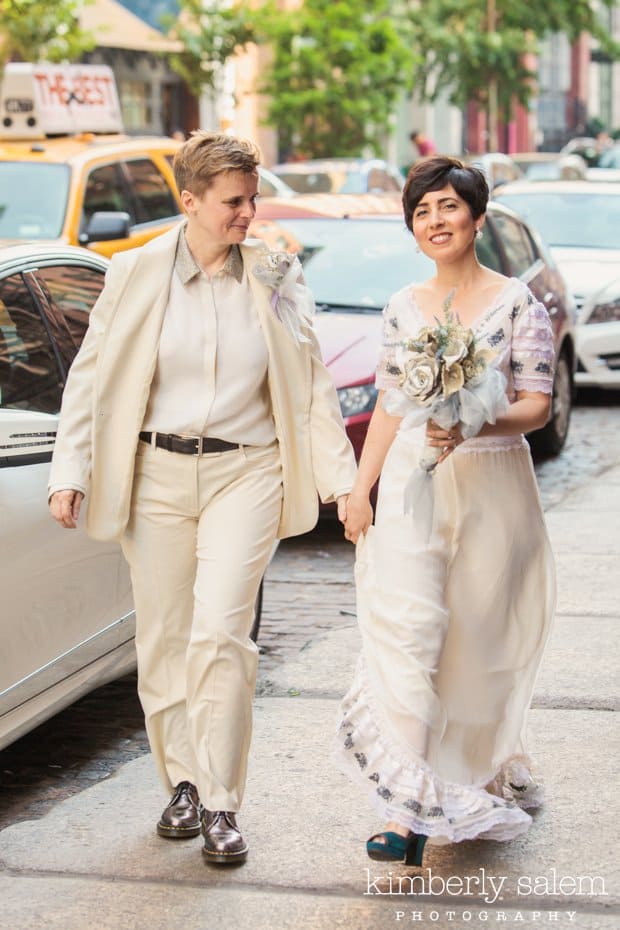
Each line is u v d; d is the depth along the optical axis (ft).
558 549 37.06
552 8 195.93
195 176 18.89
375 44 137.90
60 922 18.37
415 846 18.44
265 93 137.80
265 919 18.28
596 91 299.17
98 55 127.13
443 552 19.02
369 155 142.61
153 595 20.15
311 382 20.15
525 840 20.26
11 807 22.63
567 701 26.02
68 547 22.33
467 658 19.33
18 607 21.06
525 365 19.04
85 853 20.31
